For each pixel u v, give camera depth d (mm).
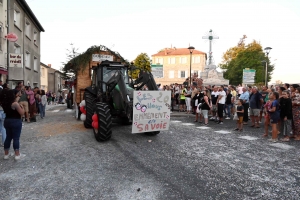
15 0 17703
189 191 3461
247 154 5336
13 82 16875
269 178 3967
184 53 50062
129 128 8117
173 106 14688
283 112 6672
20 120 4898
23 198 3256
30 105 10219
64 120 10461
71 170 4285
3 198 3254
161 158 4965
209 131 8055
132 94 6129
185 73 50062
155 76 12961
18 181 3812
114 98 6633
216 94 10469
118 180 3844
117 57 10742
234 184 3717
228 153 5398
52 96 33031
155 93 5914
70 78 13531
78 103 10328
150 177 3961
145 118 5859
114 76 6699
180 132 7785
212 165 4570
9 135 4844
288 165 4609
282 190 3527
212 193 3406
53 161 4777
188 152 5422
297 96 6777
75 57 10430
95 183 3732
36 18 22406
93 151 5441
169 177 3969
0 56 14914
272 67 42938
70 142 6293
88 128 8227
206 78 26469
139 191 3451
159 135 7219
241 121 8180
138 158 4949
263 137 7152
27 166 4496
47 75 40250
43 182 3773
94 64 10305
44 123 9664
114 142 6246
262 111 10344
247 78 16719
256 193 3424
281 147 5977
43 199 3234
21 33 19141
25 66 20203
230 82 46688
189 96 12641
